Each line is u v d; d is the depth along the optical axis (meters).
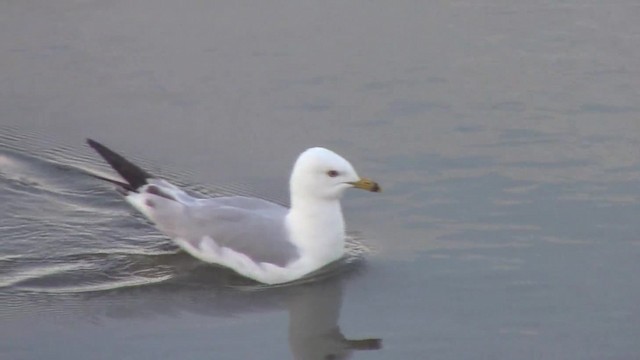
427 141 16.50
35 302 13.34
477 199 15.22
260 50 18.73
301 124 16.95
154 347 12.45
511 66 18.31
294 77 18.06
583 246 14.19
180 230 14.20
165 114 17.28
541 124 16.86
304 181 13.66
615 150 16.23
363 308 13.20
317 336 12.66
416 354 12.30
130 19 19.61
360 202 15.30
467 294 13.37
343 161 13.65
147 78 18.14
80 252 14.43
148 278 13.88
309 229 13.76
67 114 17.38
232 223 13.95
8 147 16.56
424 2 20.16
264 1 20.16
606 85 17.81
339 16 19.70
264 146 16.50
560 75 18.06
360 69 18.25
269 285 13.73
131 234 14.88
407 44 18.89
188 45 18.89
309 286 13.66
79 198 15.65
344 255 14.08
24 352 12.34
